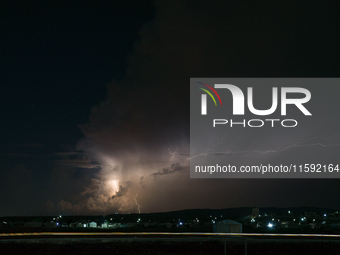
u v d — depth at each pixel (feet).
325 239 168.96
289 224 317.63
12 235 188.34
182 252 135.54
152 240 152.15
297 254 137.80
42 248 133.90
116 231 248.32
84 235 191.52
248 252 136.98
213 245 144.66
